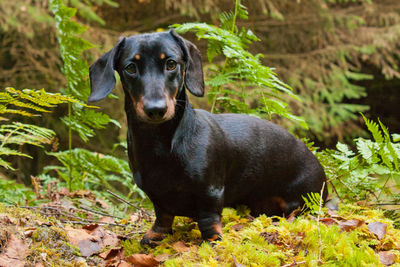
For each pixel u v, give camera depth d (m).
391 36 9.80
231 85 7.34
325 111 9.10
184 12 8.47
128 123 2.82
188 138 2.74
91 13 7.41
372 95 11.84
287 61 9.66
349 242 2.57
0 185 3.96
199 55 2.90
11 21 7.50
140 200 4.29
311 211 2.96
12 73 7.89
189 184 2.74
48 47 8.17
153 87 2.50
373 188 3.79
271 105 4.05
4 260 2.42
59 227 2.94
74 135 8.05
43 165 7.90
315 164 3.37
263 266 2.39
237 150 3.02
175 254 2.69
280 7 10.03
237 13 4.49
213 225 2.80
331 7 10.91
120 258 2.77
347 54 9.80
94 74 2.86
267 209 3.37
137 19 9.52
